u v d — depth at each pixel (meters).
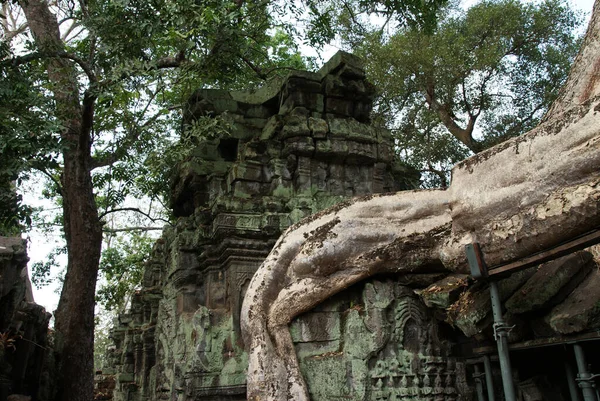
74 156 11.19
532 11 16.12
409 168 11.36
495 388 5.68
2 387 8.12
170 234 10.37
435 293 5.93
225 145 10.19
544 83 16.52
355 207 6.41
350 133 9.31
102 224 11.29
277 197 8.95
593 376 4.39
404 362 6.00
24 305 9.06
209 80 12.94
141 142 11.44
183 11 9.21
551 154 4.63
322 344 6.36
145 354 13.04
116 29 9.50
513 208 4.86
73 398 10.20
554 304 5.00
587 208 4.25
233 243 8.45
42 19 12.48
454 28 16.25
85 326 10.65
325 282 6.33
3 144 8.09
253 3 12.07
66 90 10.91
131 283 19.80
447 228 5.95
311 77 9.50
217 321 8.26
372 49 16.02
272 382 6.03
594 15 6.48
